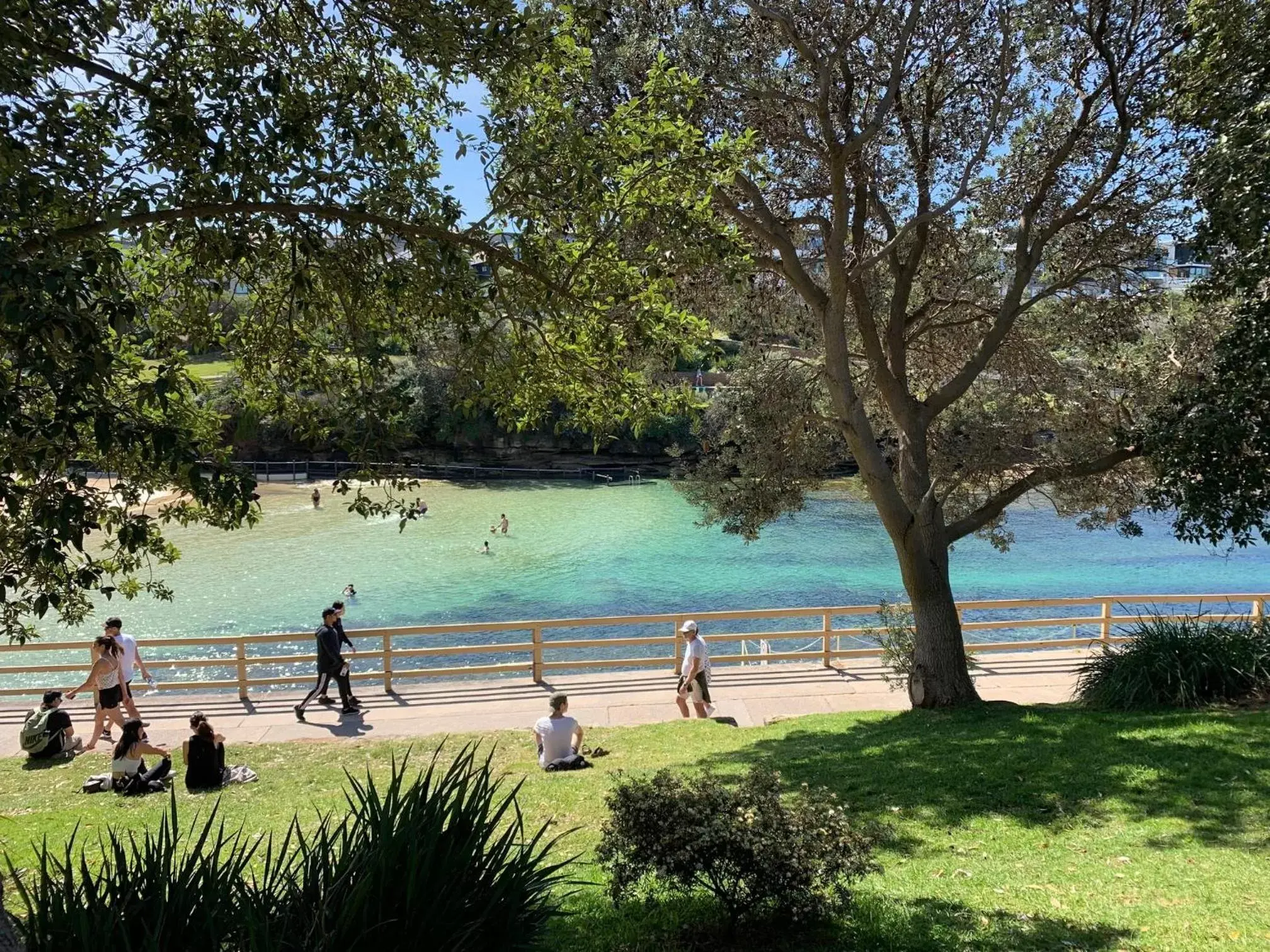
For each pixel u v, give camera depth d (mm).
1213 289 8883
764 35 11383
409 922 3061
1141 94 10867
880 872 4805
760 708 12672
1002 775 7977
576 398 6945
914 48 11523
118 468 5648
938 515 11711
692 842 4488
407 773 9750
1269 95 7516
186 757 9703
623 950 4664
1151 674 10312
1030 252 11703
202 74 5320
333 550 34281
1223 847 5918
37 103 4547
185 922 2988
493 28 5406
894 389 12383
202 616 24359
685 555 33312
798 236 13594
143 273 6695
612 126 6117
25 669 13258
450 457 59656
